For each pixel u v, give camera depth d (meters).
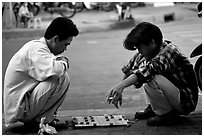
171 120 3.97
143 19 18.22
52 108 3.88
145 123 4.07
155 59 3.75
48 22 17.66
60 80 3.76
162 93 3.80
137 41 3.71
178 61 3.88
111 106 5.35
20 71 3.77
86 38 13.93
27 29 15.42
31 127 3.95
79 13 21.25
